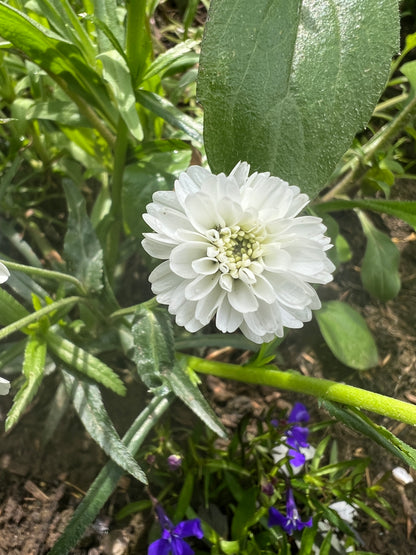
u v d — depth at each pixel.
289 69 0.07
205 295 0.06
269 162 0.07
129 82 0.08
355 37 0.07
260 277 0.06
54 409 0.09
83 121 0.09
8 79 0.09
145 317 0.08
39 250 0.11
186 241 0.06
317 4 0.07
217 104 0.07
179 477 0.09
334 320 0.11
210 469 0.09
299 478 0.09
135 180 0.09
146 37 0.08
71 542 0.08
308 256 0.06
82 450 0.10
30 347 0.08
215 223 0.06
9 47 0.08
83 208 0.09
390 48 0.07
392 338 0.11
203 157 0.09
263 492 0.09
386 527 0.09
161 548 0.08
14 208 0.11
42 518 0.09
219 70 0.07
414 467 0.07
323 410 0.11
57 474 0.09
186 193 0.06
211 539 0.09
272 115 0.07
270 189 0.06
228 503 0.09
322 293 0.12
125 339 0.09
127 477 0.10
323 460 0.10
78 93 0.09
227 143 0.07
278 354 0.11
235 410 0.11
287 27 0.07
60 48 0.08
